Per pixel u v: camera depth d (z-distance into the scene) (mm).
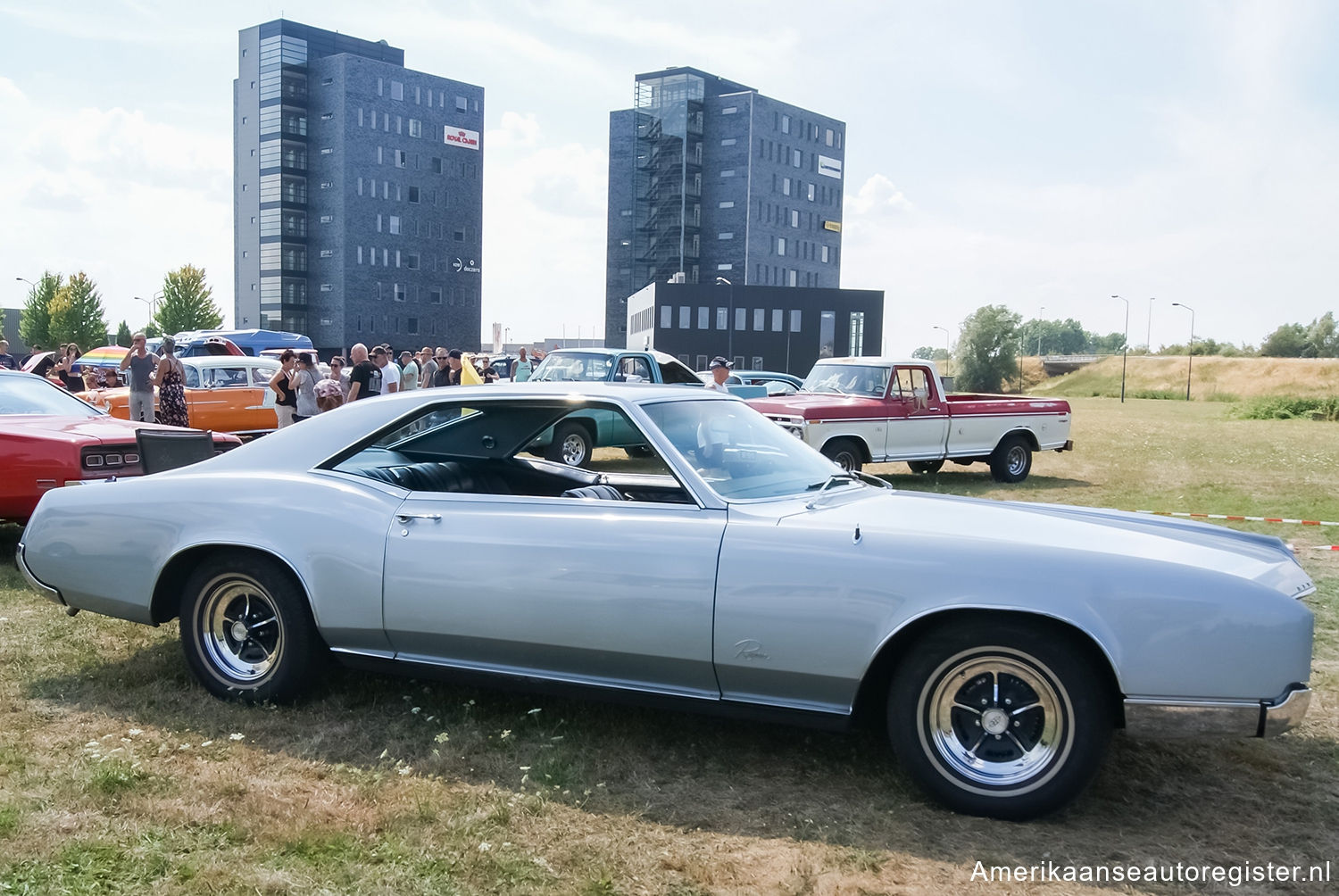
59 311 69875
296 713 4109
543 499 3766
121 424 7418
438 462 4641
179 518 4137
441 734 3693
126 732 3904
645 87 102375
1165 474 15273
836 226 109250
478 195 103188
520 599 3609
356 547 3859
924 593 3148
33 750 3699
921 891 2771
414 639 3834
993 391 104688
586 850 2975
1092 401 83188
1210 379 99500
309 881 2744
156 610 4273
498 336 38938
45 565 4383
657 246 101812
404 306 97125
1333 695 4539
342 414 4250
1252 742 3955
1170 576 3049
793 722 3389
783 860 2932
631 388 4062
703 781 3510
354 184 92375
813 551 3299
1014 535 3348
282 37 91188
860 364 13055
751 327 80500
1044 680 3111
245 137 95625
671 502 3701
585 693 3643
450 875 2797
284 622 4043
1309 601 6508
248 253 96562
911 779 3305
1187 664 2986
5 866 2773
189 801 3260
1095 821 3219
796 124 104000
